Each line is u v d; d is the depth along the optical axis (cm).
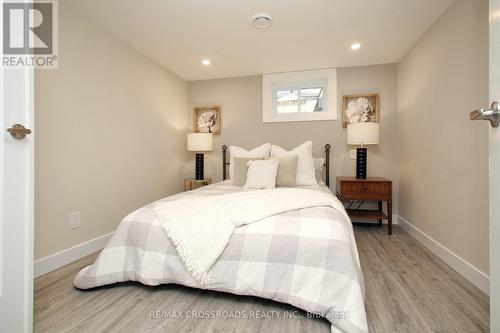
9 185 95
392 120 316
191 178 385
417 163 256
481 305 140
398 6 198
